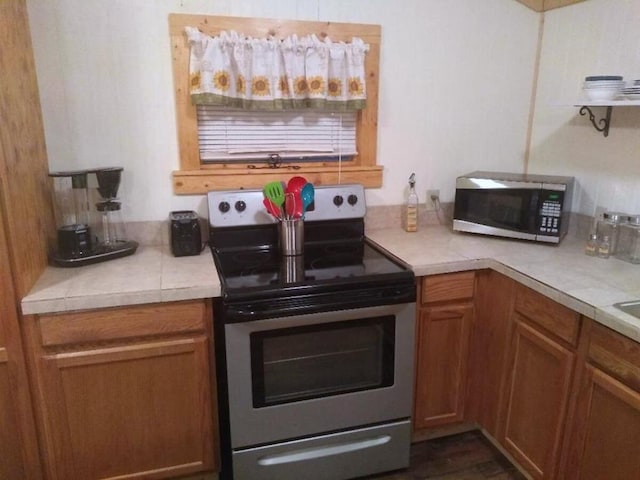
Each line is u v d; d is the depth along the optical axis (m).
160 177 2.16
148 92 2.06
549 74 2.49
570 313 1.61
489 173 2.51
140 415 1.76
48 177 1.95
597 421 1.53
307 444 1.88
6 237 1.52
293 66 2.16
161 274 1.80
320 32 2.19
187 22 2.03
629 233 2.00
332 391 1.87
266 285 1.71
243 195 2.14
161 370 1.74
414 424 2.13
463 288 2.03
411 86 2.40
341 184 2.34
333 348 1.85
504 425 2.02
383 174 2.47
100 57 1.98
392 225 2.55
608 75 2.11
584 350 1.57
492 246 2.20
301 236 2.10
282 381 1.81
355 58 2.23
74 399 1.68
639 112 2.03
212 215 2.11
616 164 2.15
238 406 1.75
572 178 2.29
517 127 2.64
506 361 1.97
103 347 1.67
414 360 2.02
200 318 1.72
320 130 2.37
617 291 1.62
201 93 2.05
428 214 2.60
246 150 2.28
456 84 2.48
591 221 2.30
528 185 2.16
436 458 2.14
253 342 1.70
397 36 2.32
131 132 2.08
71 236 1.87
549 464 1.76
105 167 2.08
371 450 1.97
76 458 1.74
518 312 1.88
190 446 1.84
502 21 2.47
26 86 1.76
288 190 2.07
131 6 1.97
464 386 2.16
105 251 1.97
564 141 2.43
